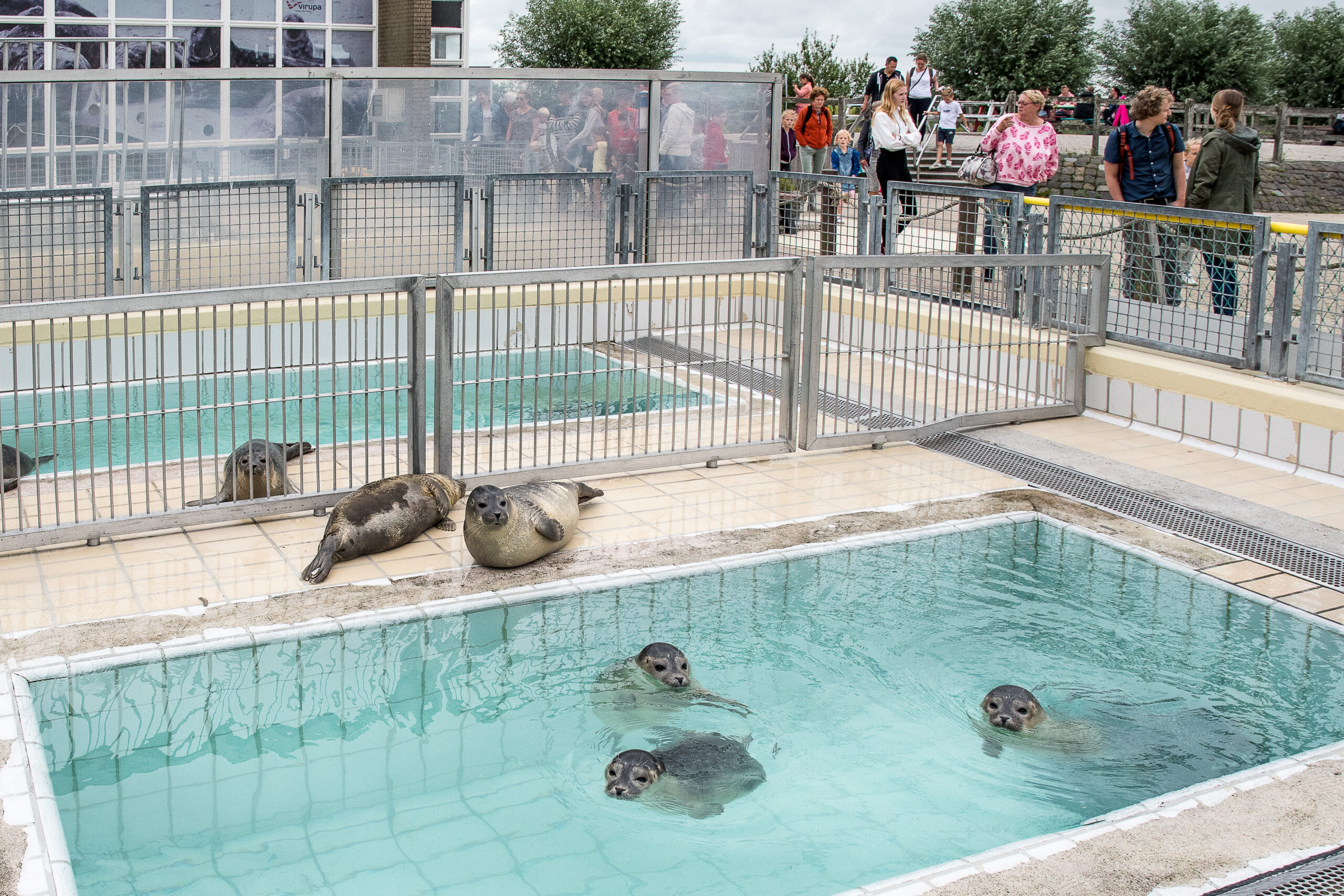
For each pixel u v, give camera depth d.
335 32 18.75
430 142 11.91
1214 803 3.82
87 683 4.70
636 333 7.22
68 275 10.41
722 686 4.80
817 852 3.65
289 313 10.66
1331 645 5.26
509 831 3.75
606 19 46.03
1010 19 55.31
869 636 5.32
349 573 5.85
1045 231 9.64
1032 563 6.23
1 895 3.24
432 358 11.14
